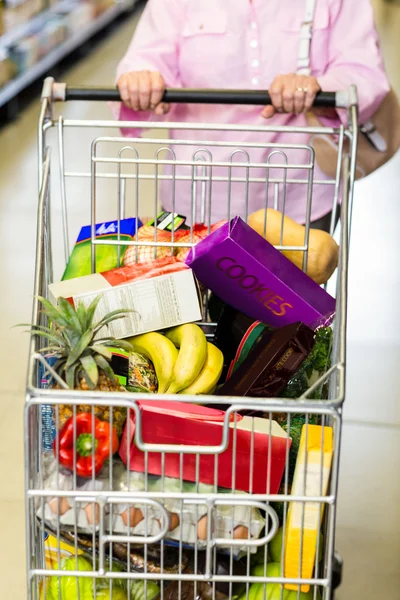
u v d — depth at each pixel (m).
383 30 8.56
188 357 1.58
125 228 1.86
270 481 1.36
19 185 5.02
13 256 4.18
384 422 3.08
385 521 2.60
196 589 1.43
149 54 2.44
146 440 1.34
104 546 1.35
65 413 1.32
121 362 1.59
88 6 7.54
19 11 6.25
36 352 1.30
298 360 1.59
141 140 1.76
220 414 1.38
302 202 2.40
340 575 2.27
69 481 1.33
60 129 1.78
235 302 1.75
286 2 2.36
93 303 1.38
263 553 1.52
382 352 3.52
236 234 1.65
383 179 5.22
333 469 1.25
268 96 1.95
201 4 2.41
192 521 1.34
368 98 2.30
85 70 7.31
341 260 1.50
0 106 5.92
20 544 2.47
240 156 2.42
